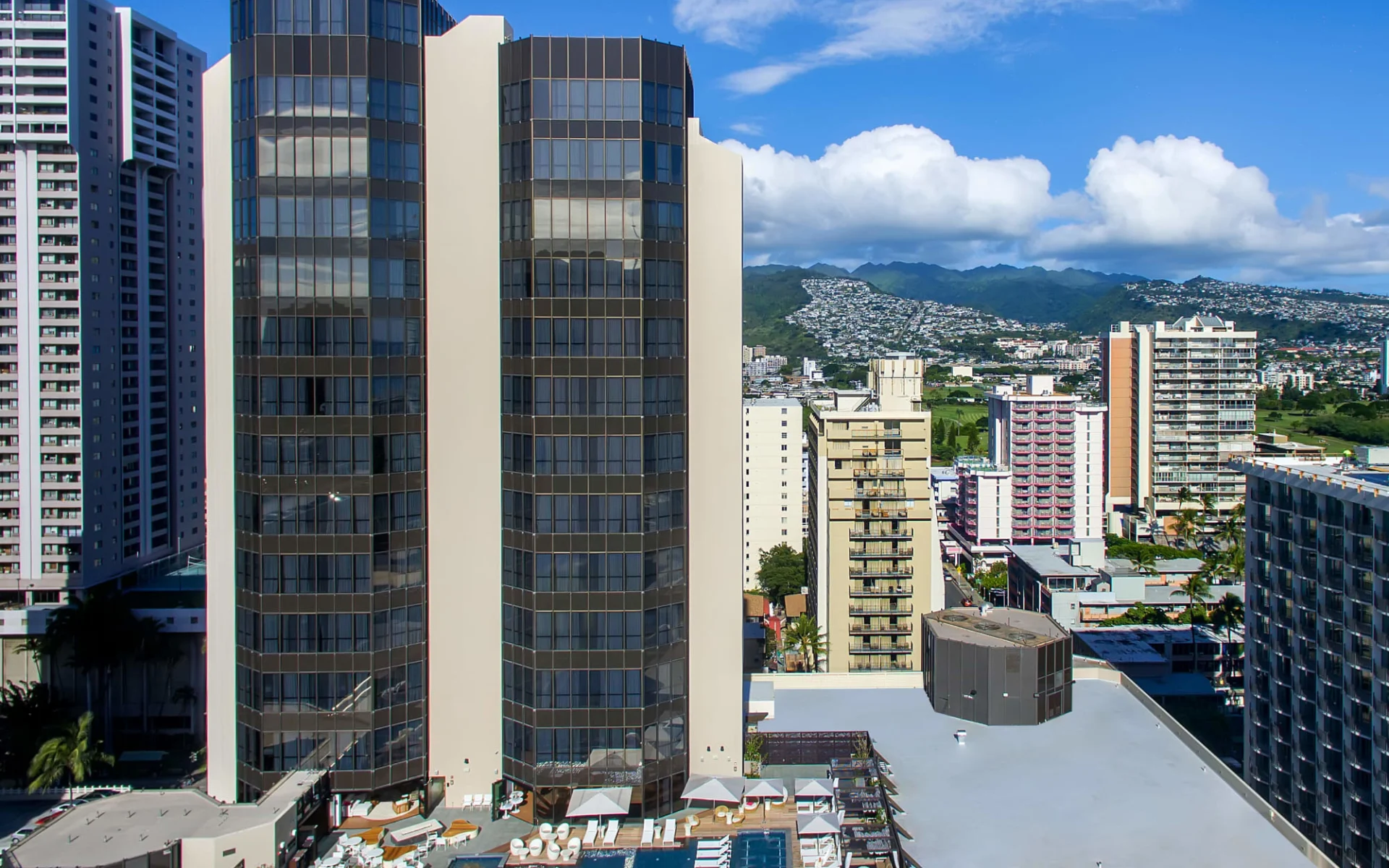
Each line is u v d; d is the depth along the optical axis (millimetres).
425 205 64125
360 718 63125
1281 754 91125
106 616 117000
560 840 61250
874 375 179875
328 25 61000
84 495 139125
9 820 75188
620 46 61562
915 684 87875
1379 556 77562
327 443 62094
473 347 64688
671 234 63562
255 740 63688
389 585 63469
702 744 67625
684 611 65375
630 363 62156
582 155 61594
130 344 149000
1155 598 174500
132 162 147500
